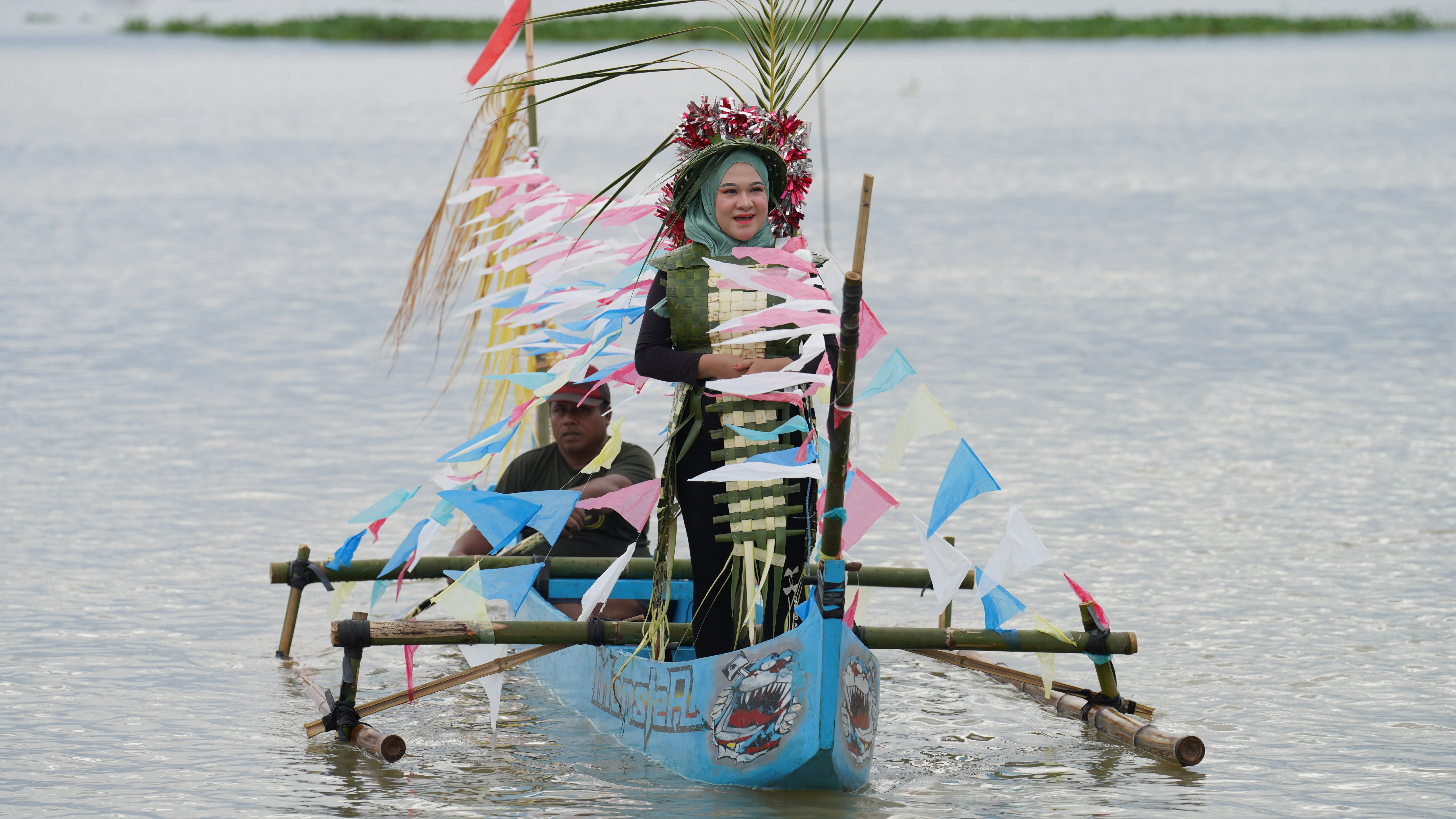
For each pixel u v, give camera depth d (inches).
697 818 342.0
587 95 4153.5
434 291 570.3
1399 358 948.0
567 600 487.8
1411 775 368.8
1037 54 6171.3
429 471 707.4
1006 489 668.7
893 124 3147.1
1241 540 585.6
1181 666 454.3
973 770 378.3
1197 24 7770.7
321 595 540.1
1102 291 1254.3
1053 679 425.1
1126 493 657.6
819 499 388.5
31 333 1091.9
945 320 1120.8
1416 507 627.2
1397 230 1589.6
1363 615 497.0
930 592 547.5
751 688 356.8
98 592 531.2
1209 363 948.0
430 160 2539.4
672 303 384.8
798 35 399.9
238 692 439.2
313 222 1795.0
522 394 540.4
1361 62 5093.5
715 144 382.6
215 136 3038.9
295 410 844.6
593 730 413.4
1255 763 379.2
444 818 344.5
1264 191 1993.1
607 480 486.0
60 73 5442.9
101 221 1812.3
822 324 353.4
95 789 362.6
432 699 442.9
